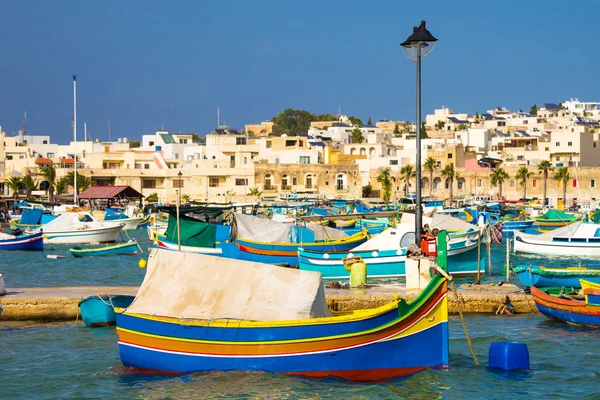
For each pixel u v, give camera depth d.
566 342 31.11
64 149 176.00
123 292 38.19
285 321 24.88
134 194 126.88
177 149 174.25
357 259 44.03
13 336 32.97
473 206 116.94
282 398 23.95
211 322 25.42
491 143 184.50
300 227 57.69
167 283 26.69
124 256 68.69
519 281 46.62
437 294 25.20
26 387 25.92
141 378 26.12
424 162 154.50
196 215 62.56
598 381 25.92
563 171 146.25
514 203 137.00
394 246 48.31
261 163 148.12
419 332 25.11
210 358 25.53
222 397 24.11
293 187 149.38
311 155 157.00
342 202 122.06
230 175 146.75
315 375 24.88
